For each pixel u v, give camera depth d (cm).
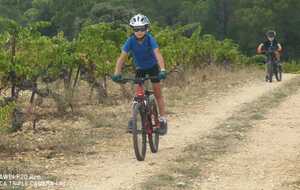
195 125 1452
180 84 2283
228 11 9306
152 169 1007
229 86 2333
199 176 961
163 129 1134
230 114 1614
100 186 905
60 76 1727
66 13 7800
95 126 1434
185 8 9450
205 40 3172
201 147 1177
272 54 2573
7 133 1307
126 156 1112
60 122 1512
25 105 1716
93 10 6147
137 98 1078
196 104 1814
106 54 1936
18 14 7950
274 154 1113
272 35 2583
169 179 940
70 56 1677
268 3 9150
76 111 1641
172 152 1144
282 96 1997
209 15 9331
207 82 2473
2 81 1377
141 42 1089
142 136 1075
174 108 1723
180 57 2541
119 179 945
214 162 1054
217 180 938
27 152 1140
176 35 2905
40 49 1491
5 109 1148
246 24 9062
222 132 1340
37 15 7912
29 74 1379
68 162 1062
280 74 2616
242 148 1168
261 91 2166
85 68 1842
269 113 1616
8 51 1449
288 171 985
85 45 1830
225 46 3428
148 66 1105
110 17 5825
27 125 1462
